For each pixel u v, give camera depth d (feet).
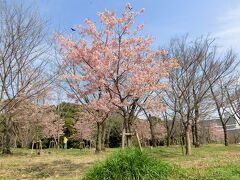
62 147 162.91
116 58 53.83
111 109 59.21
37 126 105.40
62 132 144.77
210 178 32.22
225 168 36.63
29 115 97.81
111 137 156.97
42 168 51.72
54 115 128.98
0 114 71.56
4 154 86.33
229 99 121.39
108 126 143.13
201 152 83.56
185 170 35.04
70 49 56.29
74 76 56.90
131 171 25.80
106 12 57.57
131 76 55.72
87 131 146.20
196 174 34.06
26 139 120.47
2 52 57.41
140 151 28.12
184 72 81.76
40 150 91.71
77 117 149.59
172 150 90.63
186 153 75.87
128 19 57.72
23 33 58.34
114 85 55.72
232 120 204.23
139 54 57.11
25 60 69.21
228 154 72.59
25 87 62.49
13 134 120.26
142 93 55.26
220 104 122.42
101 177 25.99
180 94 82.89
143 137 154.20
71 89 87.56
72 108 150.41
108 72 53.62
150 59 57.72
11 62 59.72
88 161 62.44
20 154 88.28
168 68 62.85
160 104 66.33
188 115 78.48
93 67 54.90
